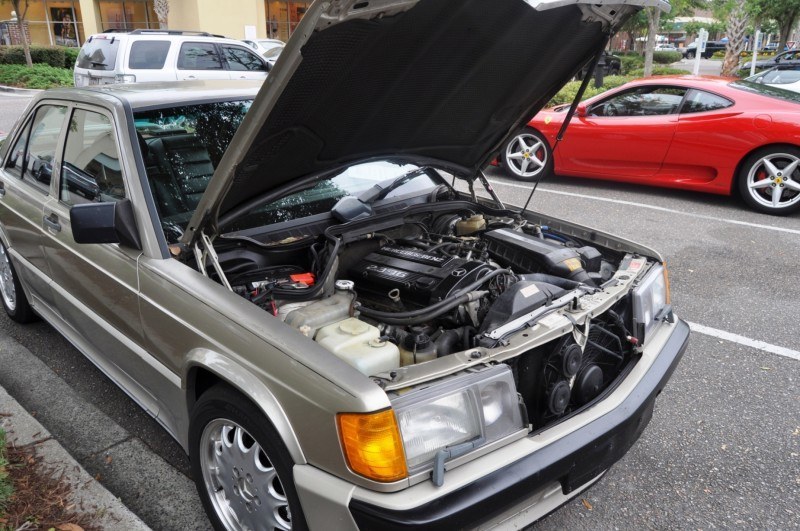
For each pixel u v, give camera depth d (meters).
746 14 21.47
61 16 29.55
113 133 3.00
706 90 7.82
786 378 4.00
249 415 2.20
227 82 3.73
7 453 2.97
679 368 4.12
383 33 2.23
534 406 2.54
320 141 2.77
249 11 26.31
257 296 2.66
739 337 4.52
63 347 4.28
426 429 1.97
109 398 3.70
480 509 1.96
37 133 3.82
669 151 8.06
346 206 3.36
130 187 2.82
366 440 1.88
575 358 2.44
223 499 2.56
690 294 5.26
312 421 2.00
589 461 2.30
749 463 3.22
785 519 2.84
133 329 2.86
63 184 3.43
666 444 3.37
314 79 2.28
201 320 2.39
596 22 2.75
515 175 9.40
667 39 55.81
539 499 2.26
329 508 1.96
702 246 6.45
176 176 3.05
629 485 3.06
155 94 3.25
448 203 3.67
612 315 2.72
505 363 2.36
